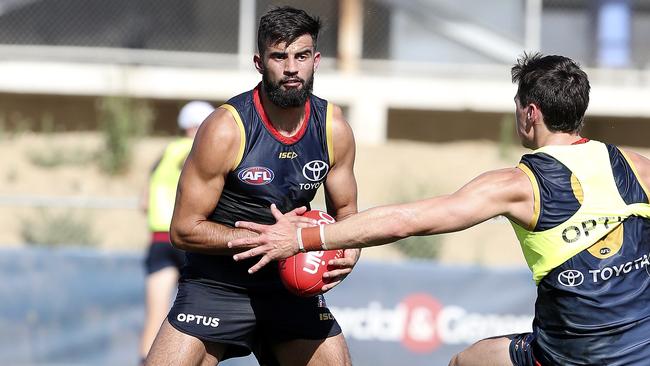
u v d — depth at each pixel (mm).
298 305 19484
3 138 55562
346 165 19266
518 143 56250
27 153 53688
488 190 16469
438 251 44531
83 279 33875
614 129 57781
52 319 33688
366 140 55562
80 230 45969
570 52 55344
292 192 18812
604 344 16703
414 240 44406
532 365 17734
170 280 29906
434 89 55625
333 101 55625
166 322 19438
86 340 33719
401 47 56000
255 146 18406
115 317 33812
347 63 55719
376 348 33625
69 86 55188
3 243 45375
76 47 55594
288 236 16984
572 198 16562
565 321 16906
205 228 18562
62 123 57312
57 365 33594
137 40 55562
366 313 33688
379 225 16375
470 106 55625
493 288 34000
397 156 53875
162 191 30219
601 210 16562
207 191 18500
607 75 55406
